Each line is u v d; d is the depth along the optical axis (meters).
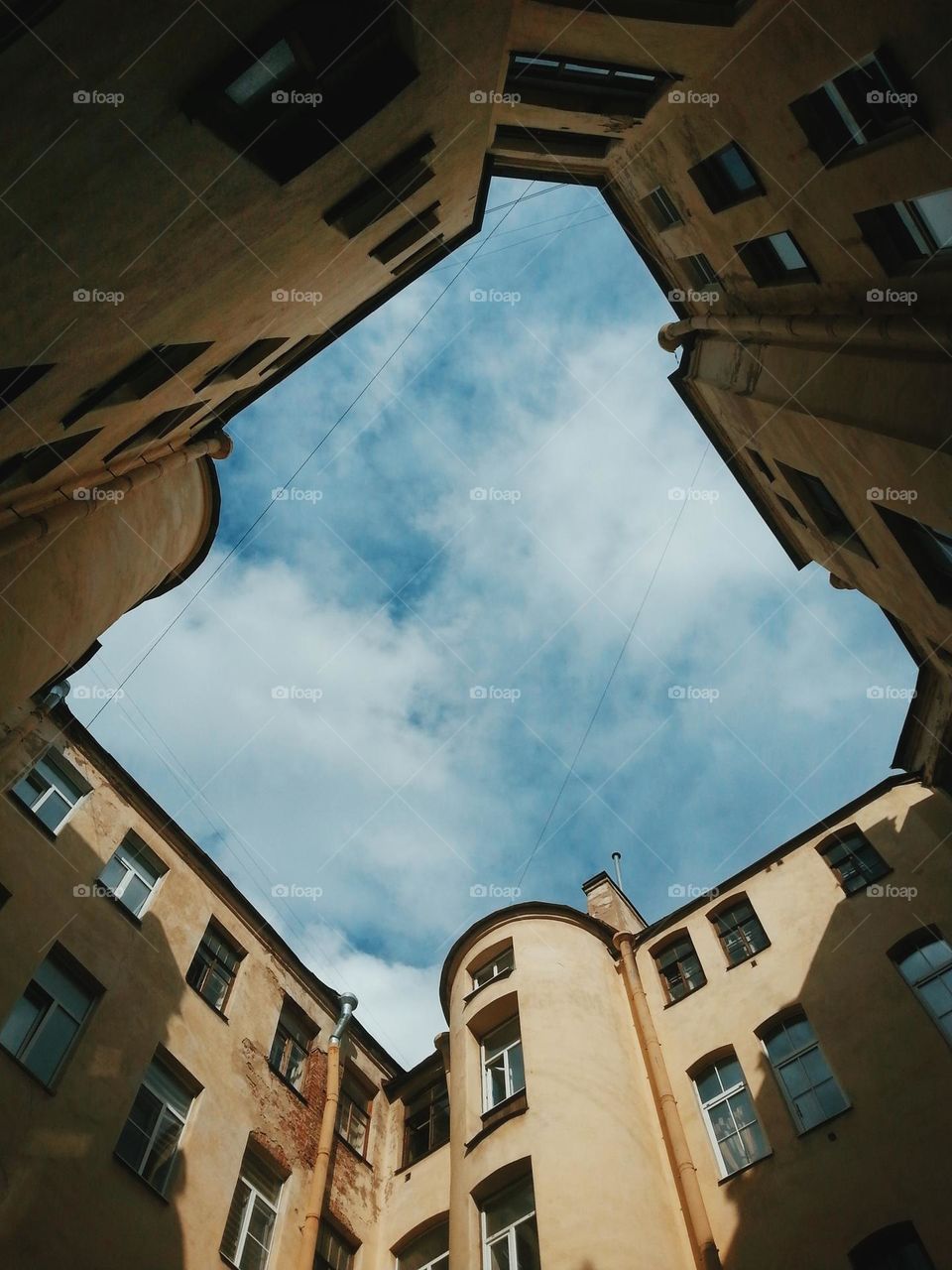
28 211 5.86
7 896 14.49
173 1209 13.98
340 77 8.53
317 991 20.95
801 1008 16.00
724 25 10.98
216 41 6.82
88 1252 12.16
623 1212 13.71
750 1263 12.86
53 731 17.22
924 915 15.78
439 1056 21.03
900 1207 12.09
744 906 19.02
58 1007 14.36
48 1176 12.30
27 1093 12.85
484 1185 15.14
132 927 16.66
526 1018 17.52
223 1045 17.14
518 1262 13.80
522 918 20.25
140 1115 14.61
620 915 23.38
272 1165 16.67
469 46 10.11
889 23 8.68
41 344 7.40
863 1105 13.71
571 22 11.97
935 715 16.47
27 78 5.10
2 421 8.27
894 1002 14.80
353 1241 17.56
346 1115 20.00
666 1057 17.03
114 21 5.55
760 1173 13.92
